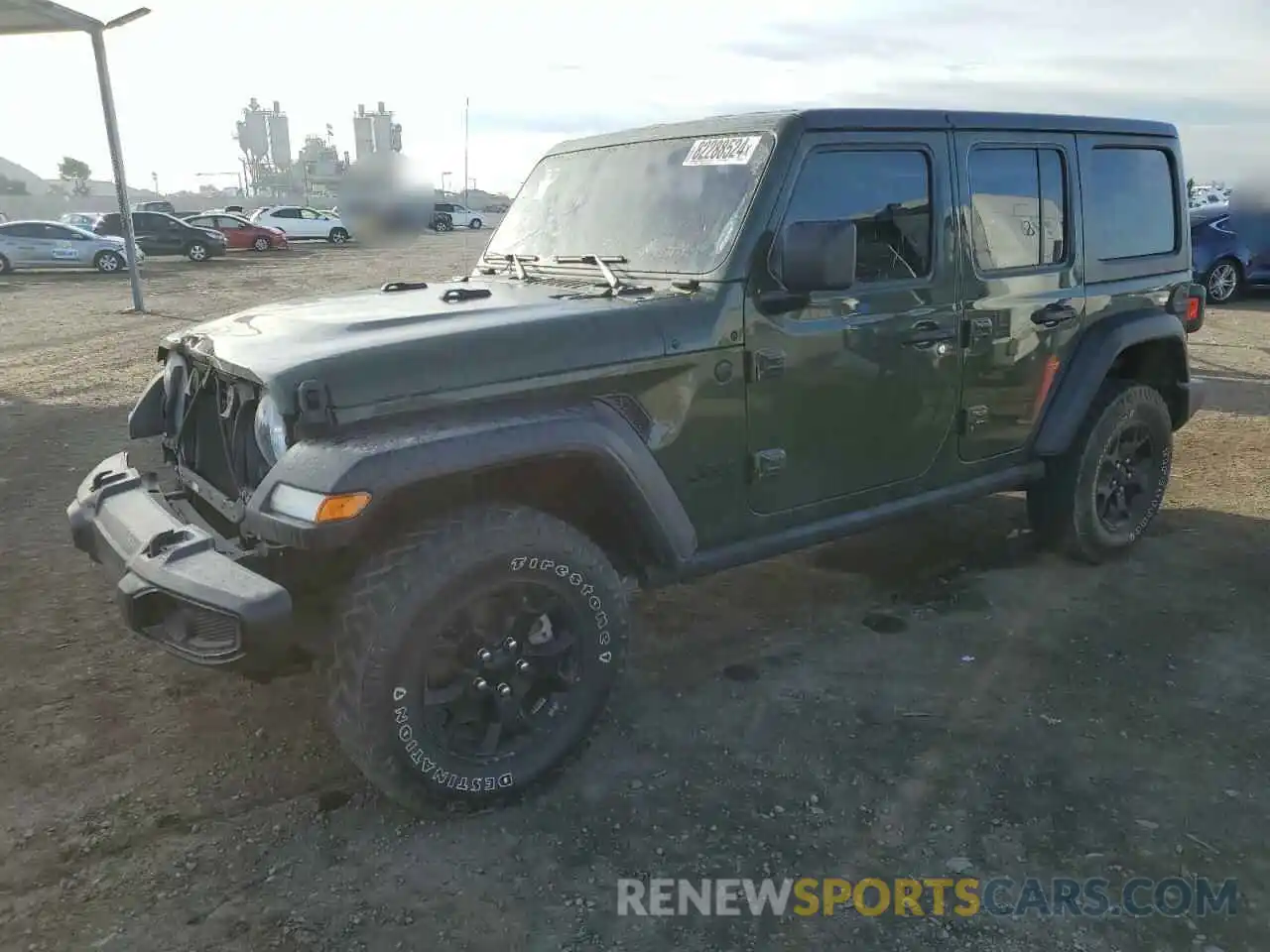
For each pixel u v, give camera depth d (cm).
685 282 325
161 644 268
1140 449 478
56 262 2356
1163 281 474
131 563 272
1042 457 436
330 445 256
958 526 529
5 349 1170
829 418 350
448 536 266
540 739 292
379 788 278
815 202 336
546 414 281
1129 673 367
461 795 280
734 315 319
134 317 1491
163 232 2669
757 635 406
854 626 412
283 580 281
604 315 301
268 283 2048
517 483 307
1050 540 468
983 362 394
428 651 265
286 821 284
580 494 314
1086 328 438
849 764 312
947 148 370
